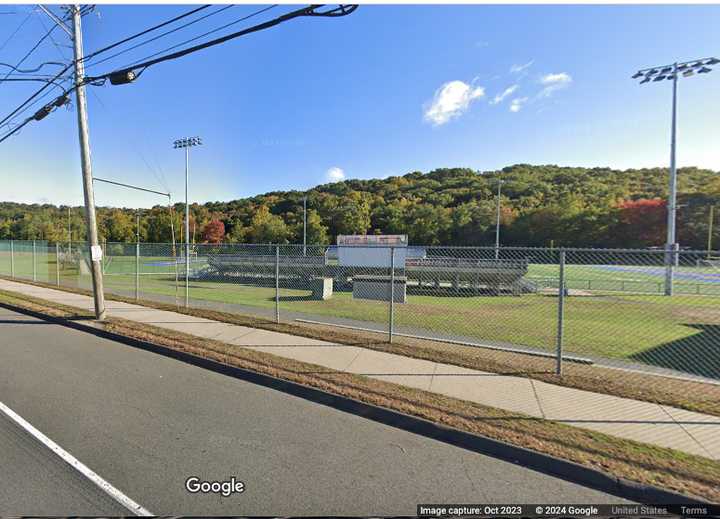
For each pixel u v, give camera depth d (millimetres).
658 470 2998
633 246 62500
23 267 27750
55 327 8859
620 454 3221
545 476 3064
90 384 5020
